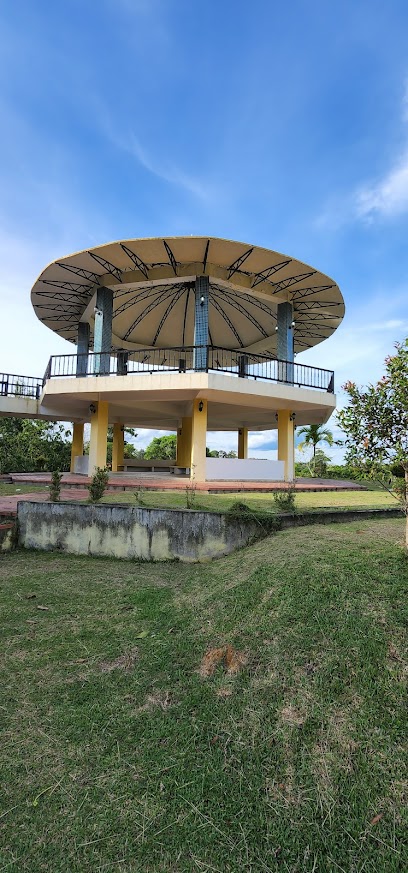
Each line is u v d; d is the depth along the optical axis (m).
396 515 6.69
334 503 8.88
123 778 2.38
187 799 2.25
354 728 2.51
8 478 15.01
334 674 2.87
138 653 3.54
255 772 2.38
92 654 3.56
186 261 12.38
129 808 2.20
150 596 4.59
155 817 2.16
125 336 18.92
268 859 1.96
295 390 13.32
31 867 1.92
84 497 9.34
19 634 3.88
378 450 4.00
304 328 17.16
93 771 2.43
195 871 1.92
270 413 17.08
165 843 2.03
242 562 4.82
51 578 5.27
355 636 3.10
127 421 20.97
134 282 13.09
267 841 2.03
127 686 3.14
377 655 2.94
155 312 17.09
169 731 2.70
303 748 2.46
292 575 3.94
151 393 12.62
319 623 3.29
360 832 2.03
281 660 3.08
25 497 9.48
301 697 2.77
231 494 10.41
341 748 2.42
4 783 2.35
